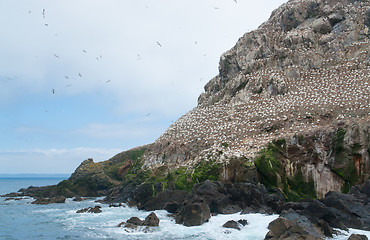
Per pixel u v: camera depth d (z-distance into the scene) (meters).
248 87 70.38
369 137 42.25
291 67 69.62
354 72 62.31
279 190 45.62
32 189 102.00
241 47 81.81
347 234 31.30
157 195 50.75
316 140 46.66
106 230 37.53
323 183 44.66
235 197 43.34
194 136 64.31
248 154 49.44
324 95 58.94
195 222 37.56
